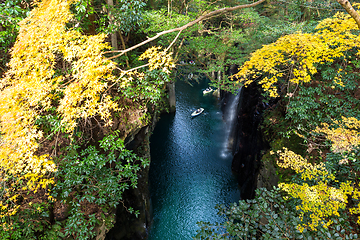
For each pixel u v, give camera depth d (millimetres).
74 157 5715
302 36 3900
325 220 4594
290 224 4438
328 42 3803
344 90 7859
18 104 3463
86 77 3131
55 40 3387
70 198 6035
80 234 5422
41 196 5578
